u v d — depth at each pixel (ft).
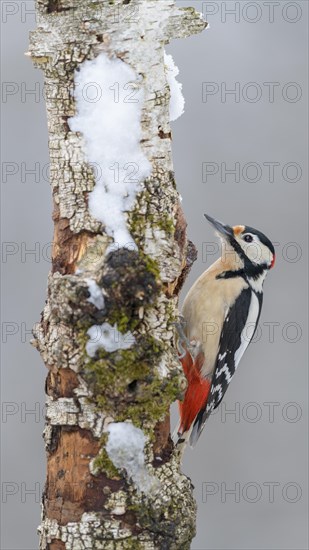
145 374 25.18
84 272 25.23
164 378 25.67
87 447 25.36
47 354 25.67
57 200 26.37
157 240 26.13
